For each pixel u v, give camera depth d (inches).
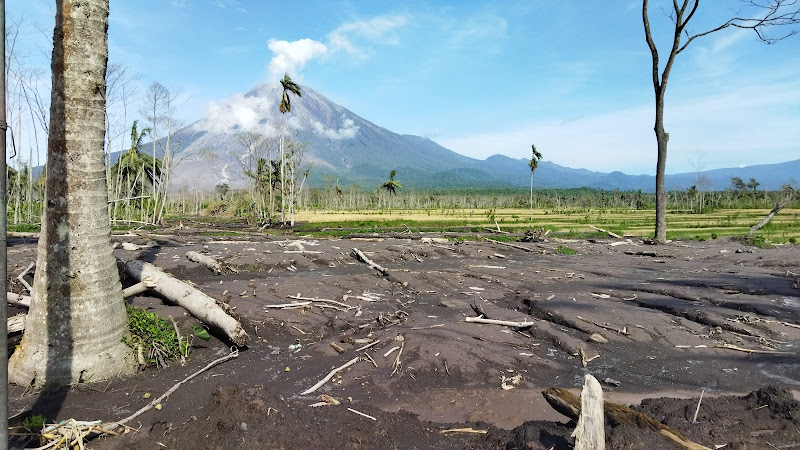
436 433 230.2
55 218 285.4
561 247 1006.4
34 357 280.5
